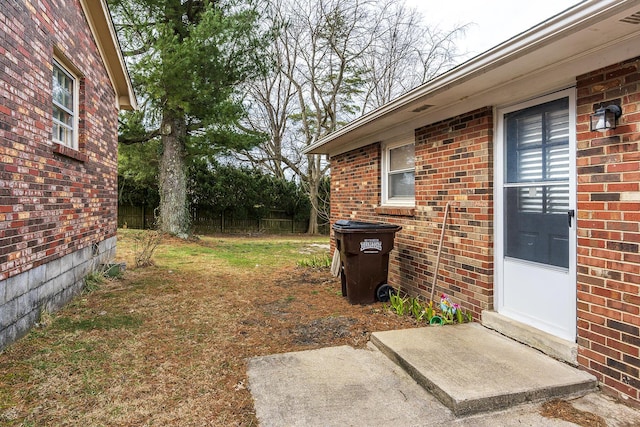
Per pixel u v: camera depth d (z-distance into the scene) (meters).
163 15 11.07
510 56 3.16
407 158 6.14
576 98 3.22
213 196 18.48
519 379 2.93
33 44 4.03
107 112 7.21
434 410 2.67
